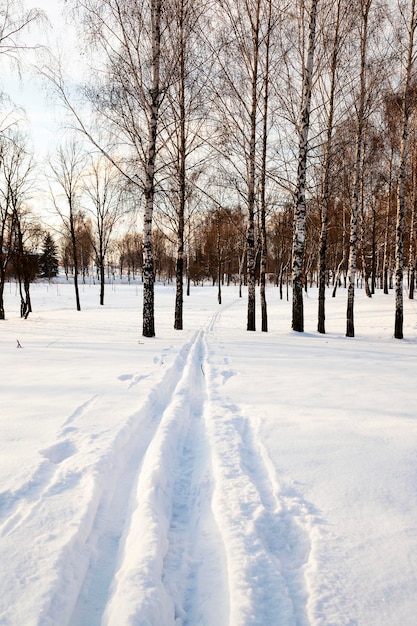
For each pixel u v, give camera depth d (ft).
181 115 39.68
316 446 11.69
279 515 8.45
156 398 16.76
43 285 168.25
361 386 19.06
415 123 50.70
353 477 9.89
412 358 28.30
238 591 6.42
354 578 6.59
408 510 8.52
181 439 13.14
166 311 83.51
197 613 6.40
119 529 8.43
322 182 47.29
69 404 15.24
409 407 15.48
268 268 176.14
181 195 42.93
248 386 18.94
